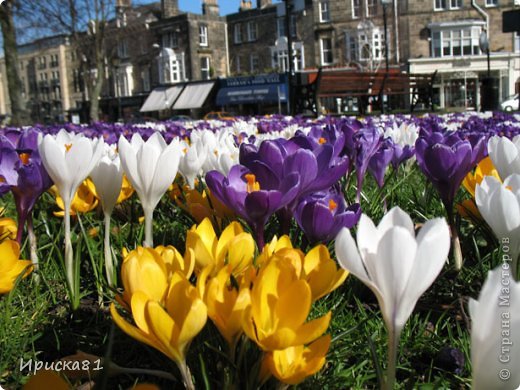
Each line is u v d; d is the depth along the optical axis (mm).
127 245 2104
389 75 18734
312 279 955
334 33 37750
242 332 934
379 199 2457
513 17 8305
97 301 1726
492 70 35469
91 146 1471
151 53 46125
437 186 1645
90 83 32031
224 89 35281
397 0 35781
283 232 1417
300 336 810
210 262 1062
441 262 741
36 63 72250
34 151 1639
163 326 818
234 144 2941
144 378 1247
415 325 1461
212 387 1062
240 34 43250
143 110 41500
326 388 1162
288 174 1282
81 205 2168
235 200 1247
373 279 775
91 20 27891
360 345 1315
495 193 1162
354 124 2924
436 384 1093
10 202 3312
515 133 4027
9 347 1386
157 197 1503
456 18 35531
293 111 18734
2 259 1338
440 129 3443
